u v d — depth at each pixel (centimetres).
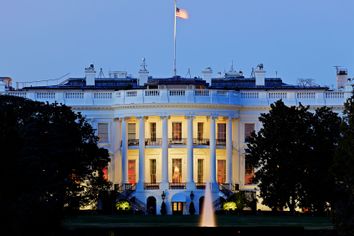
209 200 16975
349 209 10288
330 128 15438
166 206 17538
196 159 18088
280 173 15288
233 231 11275
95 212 15962
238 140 18375
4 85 19100
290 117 15488
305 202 15250
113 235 11200
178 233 11269
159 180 18012
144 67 19538
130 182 18150
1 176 9975
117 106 18150
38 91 18450
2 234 9781
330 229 11244
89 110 18362
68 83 19775
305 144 15300
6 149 9981
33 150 12900
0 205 9769
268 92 18412
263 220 13800
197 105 17825
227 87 19038
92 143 15400
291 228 11256
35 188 11444
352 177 10575
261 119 15775
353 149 10631
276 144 15375
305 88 18850
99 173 15575
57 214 10762
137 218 14388
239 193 16975
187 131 17900
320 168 15212
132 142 18175
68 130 14938
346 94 18438
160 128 18100
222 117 18112
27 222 10138
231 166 18188
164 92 17850
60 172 14200
